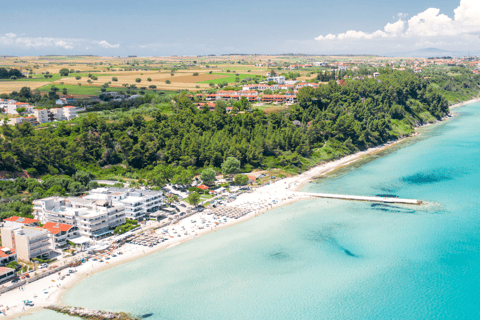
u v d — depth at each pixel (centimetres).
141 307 13025
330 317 12412
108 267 15575
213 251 16712
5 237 16075
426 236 17250
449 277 14175
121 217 19262
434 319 12156
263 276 14688
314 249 16588
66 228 17312
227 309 12862
